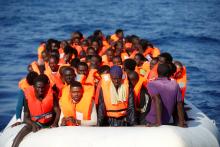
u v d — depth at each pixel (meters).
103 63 22.23
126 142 13.71
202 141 14.70
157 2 98.25
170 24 67.56
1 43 51.31
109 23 68.50
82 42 26.47
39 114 15.48
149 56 23.92
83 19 72.25
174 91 14.59
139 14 79.12
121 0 101.56
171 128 14.16
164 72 14.70
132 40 26.42
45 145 14.07
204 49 48.53
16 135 15.19
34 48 48.12
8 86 31.94
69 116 15.35
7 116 25.28
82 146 13.77
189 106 18.69
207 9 86.88
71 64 18.81
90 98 15.20
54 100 15.65
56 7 88.19
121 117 15.27
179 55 45.16
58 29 62.81
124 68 16.75
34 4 92.69
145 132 13.98
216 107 27.38
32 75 16.38
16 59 42.44
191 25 66.50
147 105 15.80
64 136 14.12
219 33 58.75
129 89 15.27
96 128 14.41
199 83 33.19
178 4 94.94
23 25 65.88
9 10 83.31
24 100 15.73
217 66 39.31
